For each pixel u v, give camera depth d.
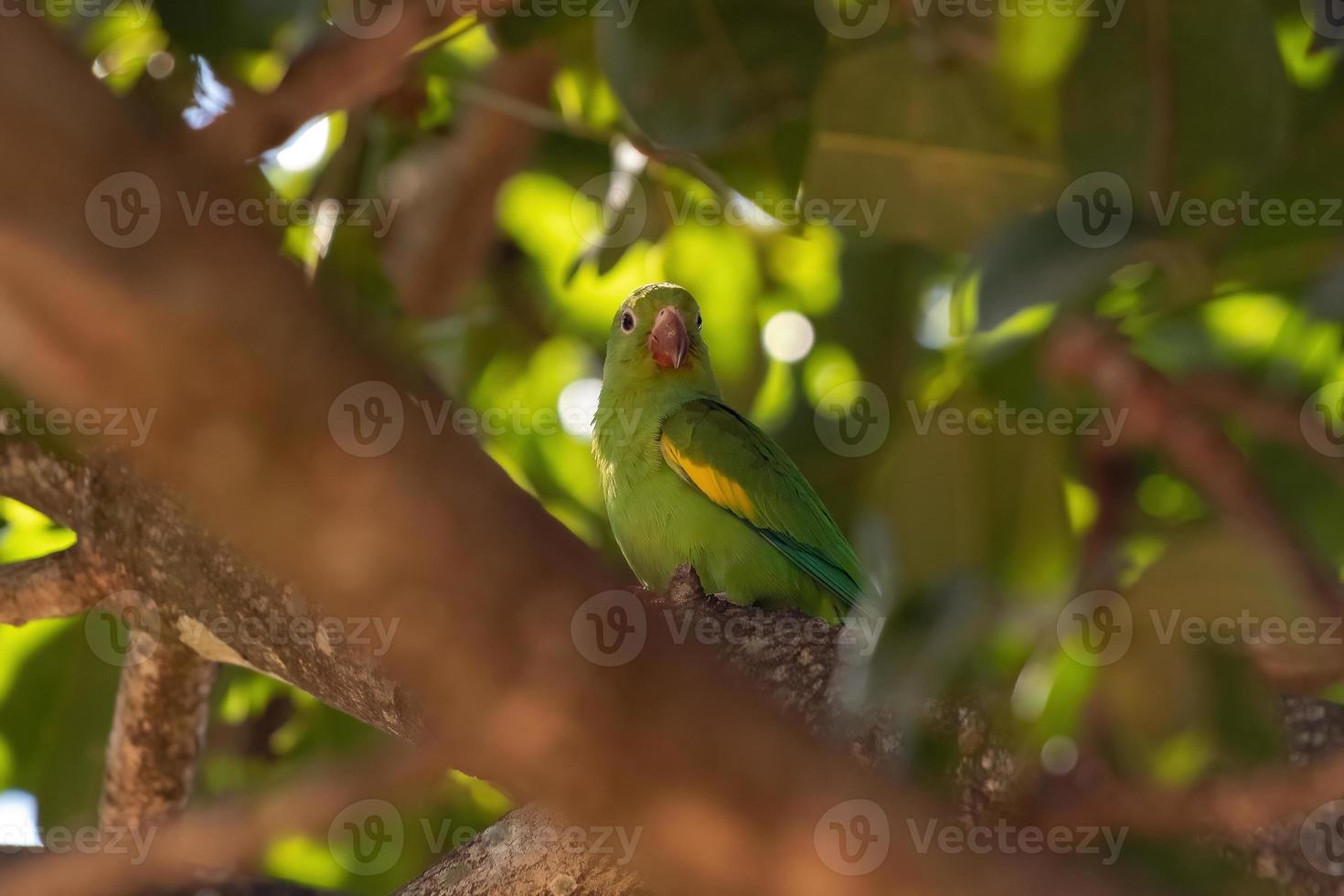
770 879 2.14
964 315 5.90
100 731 10.63
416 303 12.81
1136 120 6.23
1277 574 5.32
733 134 7.23
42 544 10.08
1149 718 5.29
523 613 1.90
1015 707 5.68
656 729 2.04
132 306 1.54
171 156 1.60
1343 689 8.22
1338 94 7.41
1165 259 6.00
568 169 12.30
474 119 12.04
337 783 2.35
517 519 1.90
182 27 6.70
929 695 5.00
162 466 1.63
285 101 5.20
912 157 7.68
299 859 11.75
